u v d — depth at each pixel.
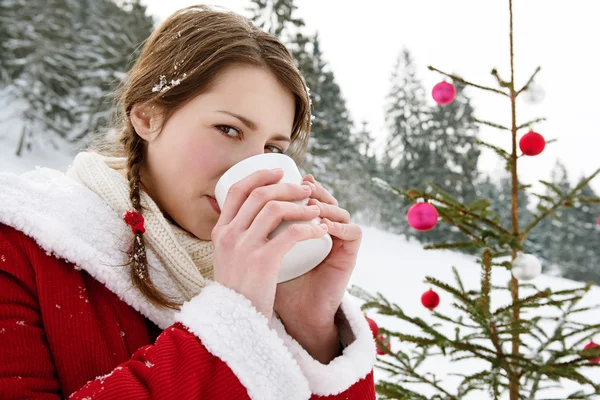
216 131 0.97
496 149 2.34
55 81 26.66
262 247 0.75
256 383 0.68
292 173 0.88
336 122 31.39
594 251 37.91
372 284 14.14
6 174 0.89
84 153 1.11
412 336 2.07
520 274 1.96
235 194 0.81
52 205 0.88
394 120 36.50
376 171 36.59
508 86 2.24
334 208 0.91
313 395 0.85
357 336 1.00
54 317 0.79
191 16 1.18
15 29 26.73
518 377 2.06
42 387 0.74
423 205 2.00
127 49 26.61
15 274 0.79
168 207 1.02
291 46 20.59
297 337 0.99
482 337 2.05
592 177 2.24
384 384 2.20
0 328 0.74
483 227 2.25
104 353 0.81
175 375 0.67
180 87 0.98
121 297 0.87
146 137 1.05
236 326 0.71
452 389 4.09
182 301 0.93
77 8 33.84
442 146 34.22
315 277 0.99
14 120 26.28
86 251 0.85
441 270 17.94
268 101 1.00
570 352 2.00
